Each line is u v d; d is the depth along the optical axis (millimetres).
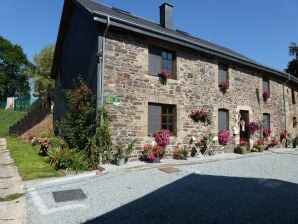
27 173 6949
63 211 4363
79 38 10711
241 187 5836
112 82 8312
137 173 7012
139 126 8789
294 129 16938
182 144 9930
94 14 7781
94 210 4398
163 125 9727
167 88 9664
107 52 8305
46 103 16875
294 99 17438
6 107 31188
